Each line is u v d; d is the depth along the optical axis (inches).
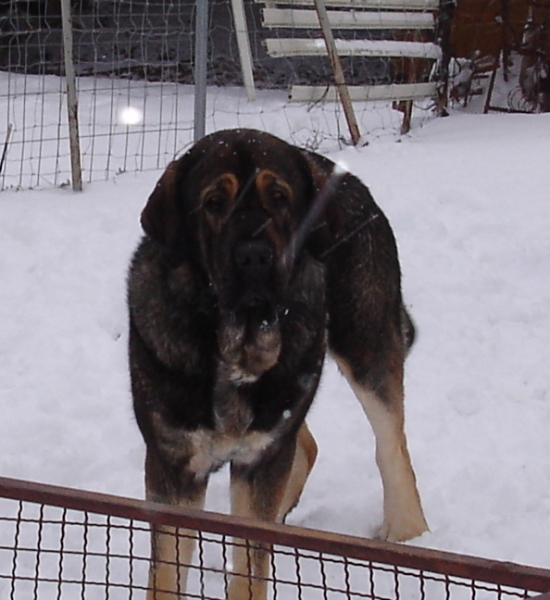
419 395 132.2
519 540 108.3
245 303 88.4
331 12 235.5
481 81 294.4
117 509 74.6
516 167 201.5
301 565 105.3
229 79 323.0
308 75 321.4
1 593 100.2
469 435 125.1
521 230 170.9
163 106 265.7
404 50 250.8
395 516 109.6
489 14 281.6
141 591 101.3
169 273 91.8
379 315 106.6
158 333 91.3
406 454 109.9
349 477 119.6
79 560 104.5
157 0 376.2
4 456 119.6
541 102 283.4
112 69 310.3
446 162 207.6
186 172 91.4
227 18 370.3
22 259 160.2
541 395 132.6
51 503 75.1
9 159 214.2
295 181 92.2
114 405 129.2
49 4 357.1
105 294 151.1
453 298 151.8
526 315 147.6
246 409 92.4
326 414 129.6
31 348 139.8
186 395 91.4
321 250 95.9
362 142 227.9
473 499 115.0
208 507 115.3
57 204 181.3
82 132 236.2
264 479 96.0
